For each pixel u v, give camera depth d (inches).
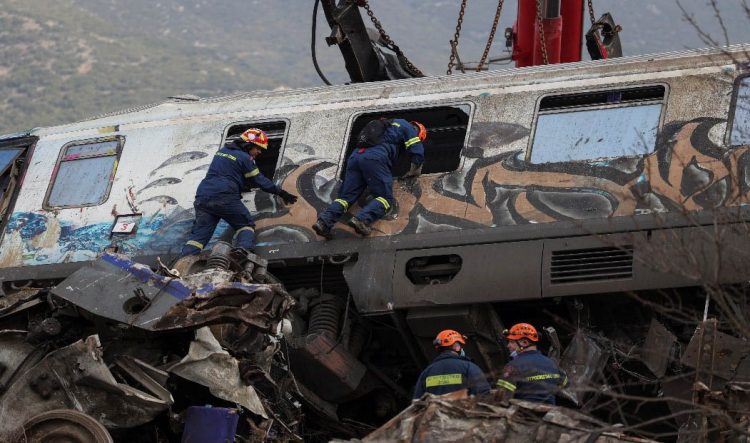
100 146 948.6
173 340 710.5
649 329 742.5
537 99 835.4
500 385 648.4
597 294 768.9
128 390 670.5
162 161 920.9
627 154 791.7
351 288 811.4
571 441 556.7
